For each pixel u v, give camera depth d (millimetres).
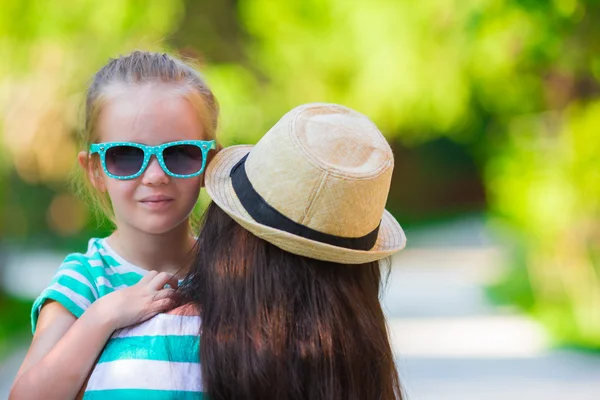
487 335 16344
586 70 15172
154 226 3607
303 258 3145
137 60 3789
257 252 3129
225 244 3164
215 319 3045
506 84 17562
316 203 3072
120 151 3574
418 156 50969
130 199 3609
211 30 20234
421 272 27844
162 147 3557
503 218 20891
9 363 14664
